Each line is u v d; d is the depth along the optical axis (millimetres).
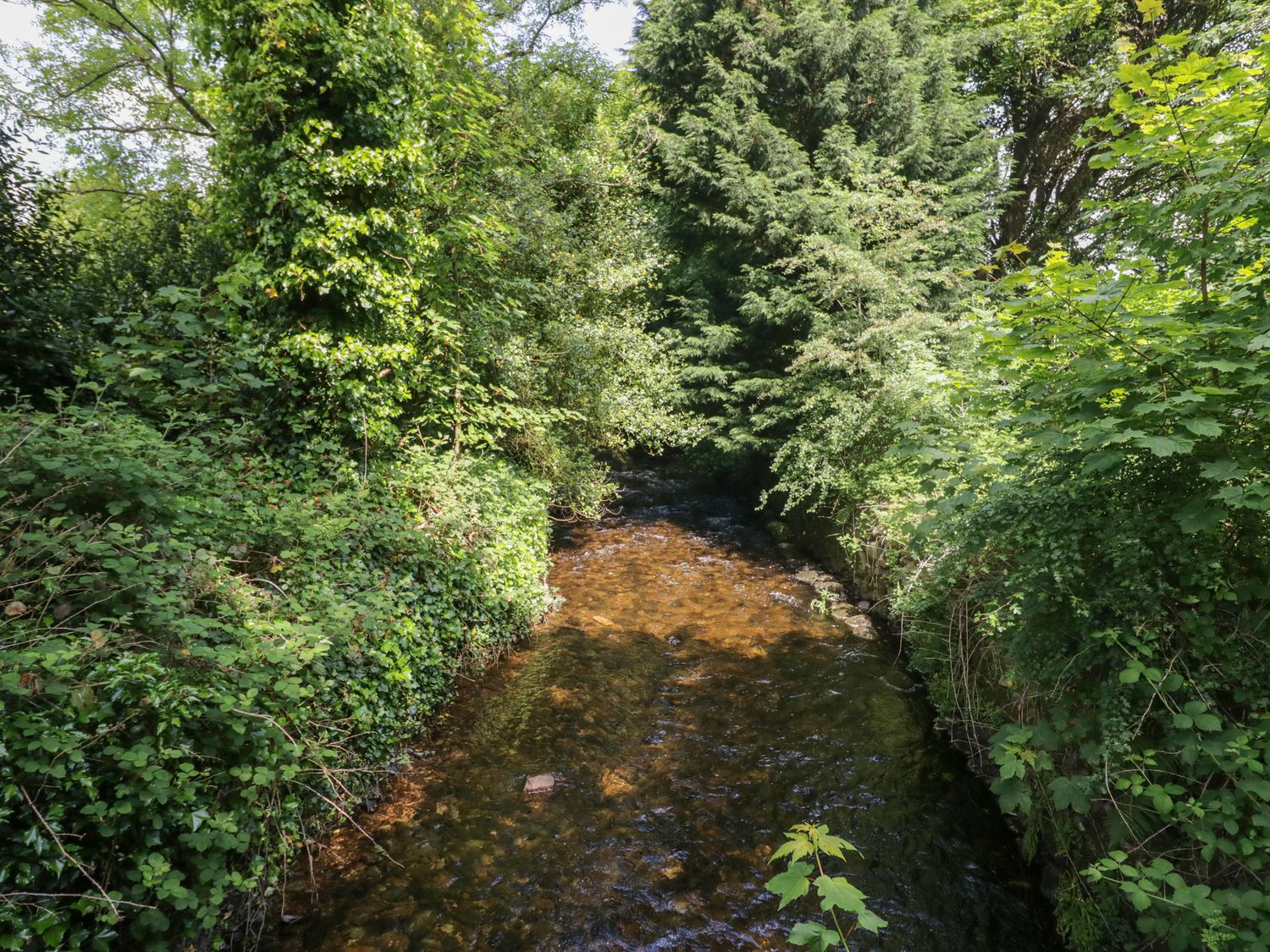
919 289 8844
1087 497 2752
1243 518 2436
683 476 13906
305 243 4613
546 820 3771
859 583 7430
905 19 10469
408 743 4348
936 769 4324
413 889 3211
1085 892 2957
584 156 9141
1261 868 2189
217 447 4352
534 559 6539
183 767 2350
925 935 3027
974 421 5016
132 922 2201
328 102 4965
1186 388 2375
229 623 3027
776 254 10273
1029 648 3021
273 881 2850
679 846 3602
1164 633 2553
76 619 2600
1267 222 2299
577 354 7887
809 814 3887
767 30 10109
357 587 3969
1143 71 2373
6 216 5969
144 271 9016
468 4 6461
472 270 6414
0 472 2803
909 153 9906
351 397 4957
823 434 8609
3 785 1921
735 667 5805
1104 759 2615
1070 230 11797
